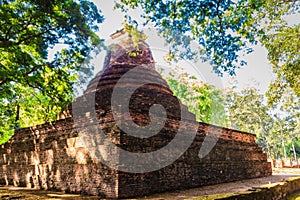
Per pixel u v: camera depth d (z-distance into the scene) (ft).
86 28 42.78
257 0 30.78
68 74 46.37
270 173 65.41
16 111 70.03
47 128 40.73
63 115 43.04
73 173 35.01
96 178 31.94
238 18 31.94
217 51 33.22
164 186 34.45
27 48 45.91
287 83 50.31
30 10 38.47
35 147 41.98
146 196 30.68
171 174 36.06
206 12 30.37
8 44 36.17
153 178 33.27
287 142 174.50
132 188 30.48
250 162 57.36
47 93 45.85
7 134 74.59
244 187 39.50
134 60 43.88
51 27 41.63
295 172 84.28
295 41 46.14
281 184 34.37
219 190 35.99
